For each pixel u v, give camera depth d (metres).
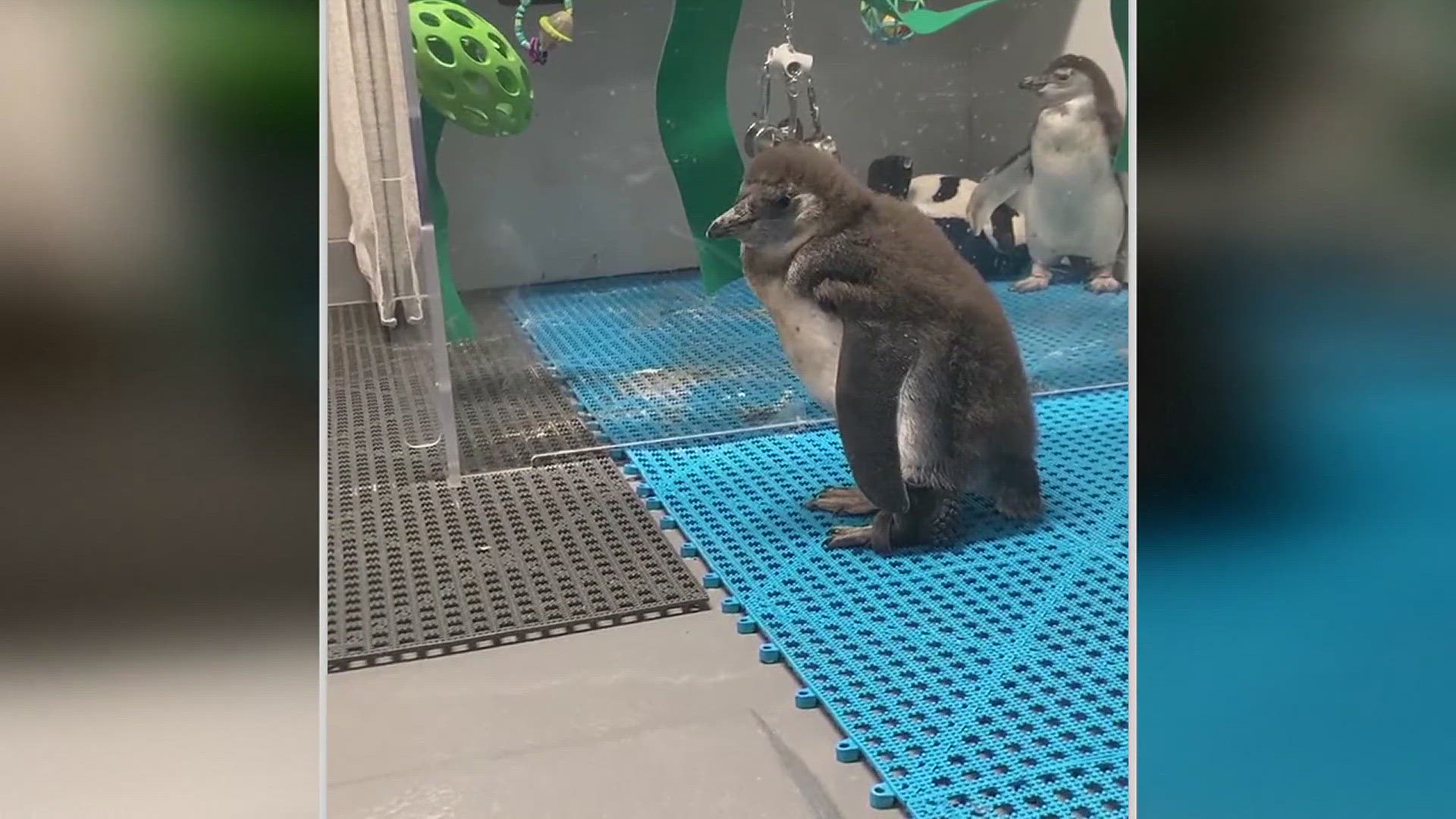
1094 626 1.47
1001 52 2.25
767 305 1.82
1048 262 2.35
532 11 2.33
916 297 1.69
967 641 1.44
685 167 2.33
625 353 2.40
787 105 2.26
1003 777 1.15
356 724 1.30
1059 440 2.17
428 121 2.31
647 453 2.19
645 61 2.29
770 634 1.48
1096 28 2.19
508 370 2.42
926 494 1.72
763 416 2.33
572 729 1.28
